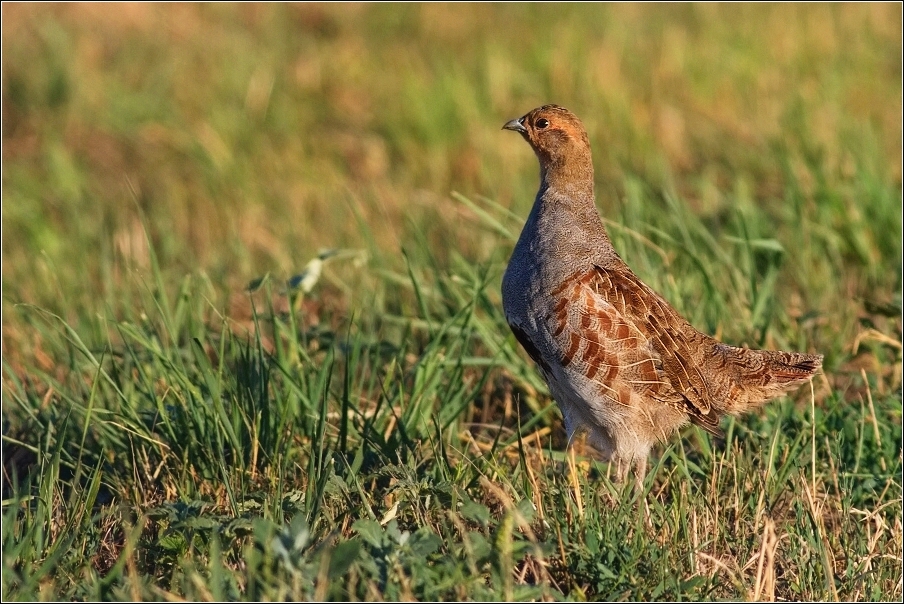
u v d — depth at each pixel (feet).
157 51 168.25
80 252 104.37
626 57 161.38
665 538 53.31
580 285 62.44
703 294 81.10
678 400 63.41
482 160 125.08
